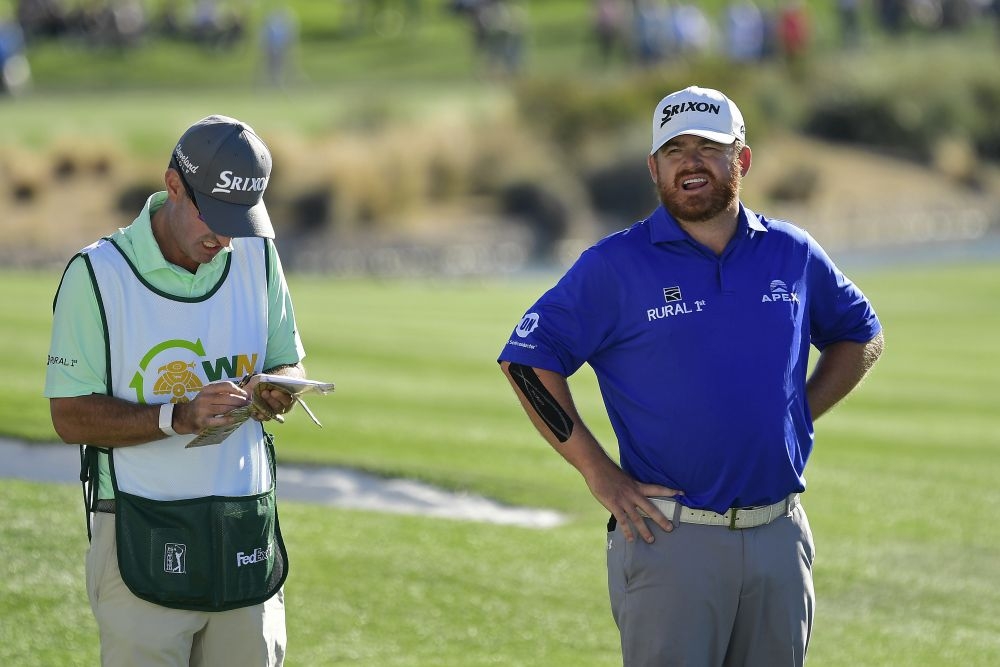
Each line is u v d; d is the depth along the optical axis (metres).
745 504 14.37
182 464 13.41
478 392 39.50
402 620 20.91
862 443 35.44
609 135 111.56
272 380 12.85
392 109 117.38
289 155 98.75
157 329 13.41
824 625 21.95
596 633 20.98
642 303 14.41
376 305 60.81
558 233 101.38
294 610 20.86
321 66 161.38
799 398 14.81
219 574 13.48
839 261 98.38
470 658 19.75
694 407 14.29
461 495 27.59
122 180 100.44
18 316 46.94
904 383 45.97
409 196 98.62
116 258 13.37
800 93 131.62
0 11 174.12
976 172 127.56
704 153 14.23
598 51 166.62
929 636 21.67
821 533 26.75
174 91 144.88
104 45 160.75
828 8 190.50
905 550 25.92
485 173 105.00
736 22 148.50
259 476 13.89
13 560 21.30
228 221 13.13
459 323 55.22
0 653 18.62
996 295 74.56
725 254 14.48
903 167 127.75
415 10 182.25
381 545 23.84
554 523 26.30
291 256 88.38
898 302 71.06
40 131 112.50
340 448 30.17
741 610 14.70
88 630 19.59
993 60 141.12
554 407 14.52
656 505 14.46
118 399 13.28
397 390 38.84
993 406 42.06
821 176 119.75
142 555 13.32
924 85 133.12
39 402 31.14
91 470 13.63
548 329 14.59
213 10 166.75
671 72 123.25
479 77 153.50
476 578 22.70
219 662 13.91
